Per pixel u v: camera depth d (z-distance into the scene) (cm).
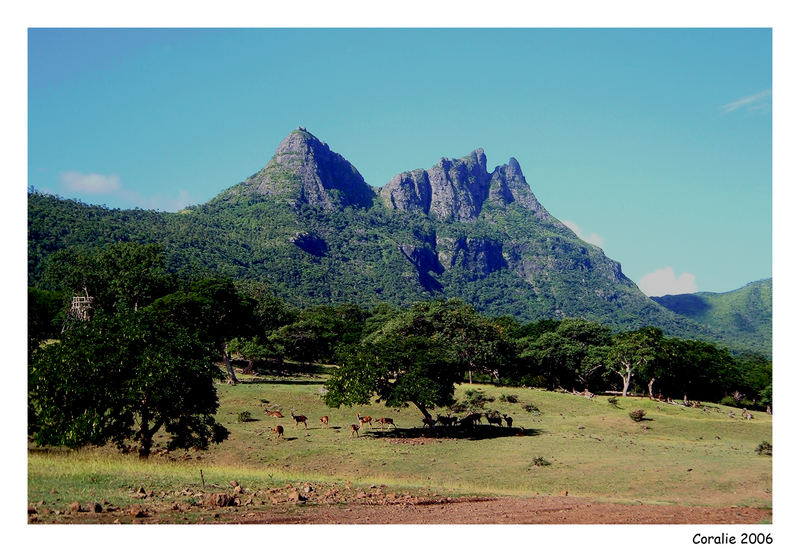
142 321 3444
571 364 9525
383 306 17312
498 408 6456
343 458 3734
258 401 5797
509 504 2164
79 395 3039
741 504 2395
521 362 9988
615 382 10319
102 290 8794
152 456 3419
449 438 4531
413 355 4859
